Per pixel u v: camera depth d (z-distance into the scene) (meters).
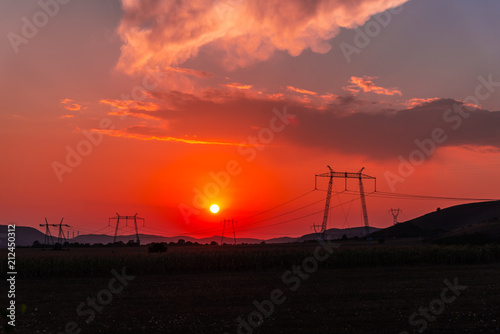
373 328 21.05
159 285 39.34
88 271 52.16
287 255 59.09
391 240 150.38
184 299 30.17
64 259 52.94
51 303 29.38
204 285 38.69
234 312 25.08
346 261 59.97
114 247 172.62
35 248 159.88
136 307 27.22
